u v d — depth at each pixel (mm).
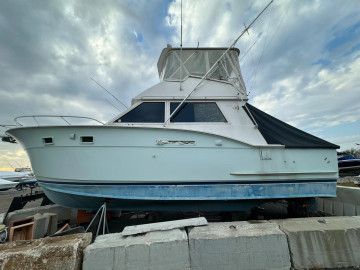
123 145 3207
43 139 3211
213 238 2104
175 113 3832
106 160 3188
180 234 2227
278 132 3873
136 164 3225
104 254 1945
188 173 3307
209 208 3646
